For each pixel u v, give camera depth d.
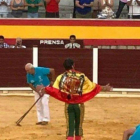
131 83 29.20
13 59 28.91
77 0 32.44
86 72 29.05
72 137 14.04
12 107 24.09
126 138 8.82
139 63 29.08
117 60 29.12
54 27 32.25
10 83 29.02
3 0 32.91
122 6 32.88
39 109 18.92
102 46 32.47
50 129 18.17
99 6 33.12
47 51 28.91
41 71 18.28
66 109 14.23
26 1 32.59
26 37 32.16
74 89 14.07
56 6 32.59
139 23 32.66
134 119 20.98
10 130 17.88
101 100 27.33
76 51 28.97
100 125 19.23
